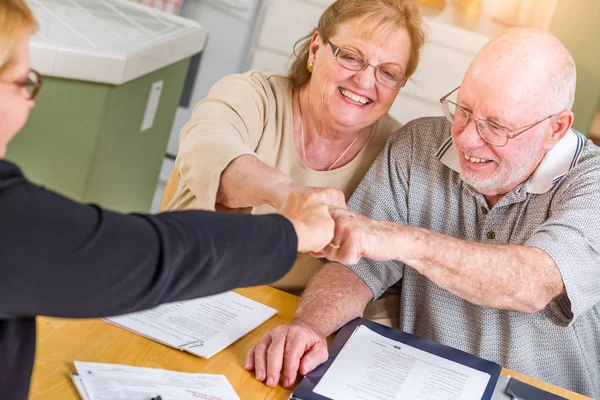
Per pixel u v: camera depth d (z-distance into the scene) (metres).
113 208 2.77
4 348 0.92
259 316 1.58
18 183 0.82
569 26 3.04
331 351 1.50
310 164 1.96
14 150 2.34
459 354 1.56
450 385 1.44
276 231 1.00
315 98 1.86
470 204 1.82
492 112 1.64
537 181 1.73
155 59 2.59
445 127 1.89
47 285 0.80
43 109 2.32
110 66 2.37
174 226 0.90
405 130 1.94
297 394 1.33
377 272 1.84
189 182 1.65
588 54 3.06
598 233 1.62
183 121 3.53
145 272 0.86
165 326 1.46
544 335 1.75
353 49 1.79
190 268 0.89
